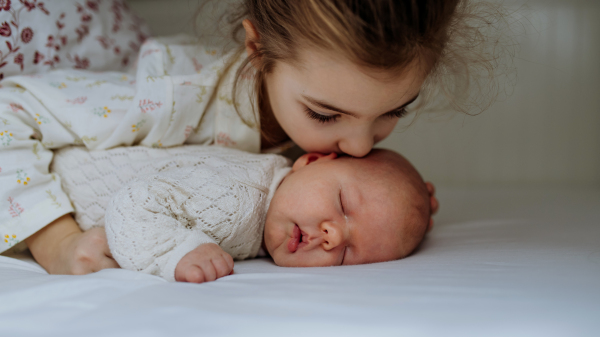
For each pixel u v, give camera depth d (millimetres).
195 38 1312
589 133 2176
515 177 2244
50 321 471
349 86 750
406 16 688
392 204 856
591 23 2107
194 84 1010
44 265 868
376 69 715
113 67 1390
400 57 710
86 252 794
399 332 431
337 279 599
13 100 948
